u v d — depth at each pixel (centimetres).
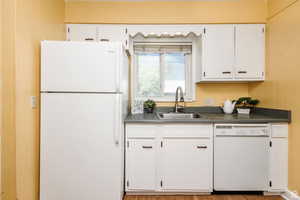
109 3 262
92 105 190
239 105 290
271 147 222
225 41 262
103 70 190
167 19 262
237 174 222
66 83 189
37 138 190
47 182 191
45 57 187
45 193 191
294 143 210
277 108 235
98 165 193
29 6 178
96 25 263
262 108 265
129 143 222
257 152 221
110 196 194
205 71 263
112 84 190
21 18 167
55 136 190
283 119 218
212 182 223
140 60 306
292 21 208
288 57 215
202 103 297
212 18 260
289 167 218
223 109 287
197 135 222
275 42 238
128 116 249
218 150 222
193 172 223
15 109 160
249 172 222
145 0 262
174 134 223
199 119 221
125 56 231
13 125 158
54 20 229
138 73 307
